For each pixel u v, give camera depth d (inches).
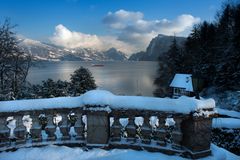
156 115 239.0
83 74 1315.2
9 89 808.3
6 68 812.6
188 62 2112.5
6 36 802.2
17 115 239.9
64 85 1132.5
